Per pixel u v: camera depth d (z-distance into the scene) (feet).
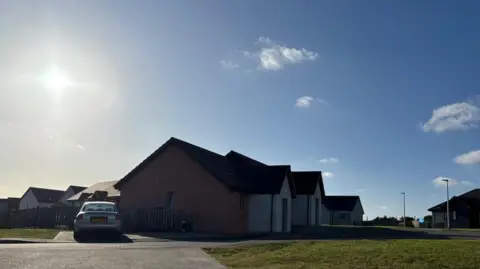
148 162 95.66
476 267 35.12
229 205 87.40
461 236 90.12
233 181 92.79
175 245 52.70
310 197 128.06
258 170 104.63
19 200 235.20
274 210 96.02
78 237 63.72
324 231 101.91
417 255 39.47
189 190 90.79
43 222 102.27
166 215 83.92
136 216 85.20
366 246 46.42
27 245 49.19
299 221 127.65
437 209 179.93
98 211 62.75
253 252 46.47
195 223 88.48
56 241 58.39
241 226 91.40
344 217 224.12
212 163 96.43
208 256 42.27
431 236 89.86
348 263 38.32
